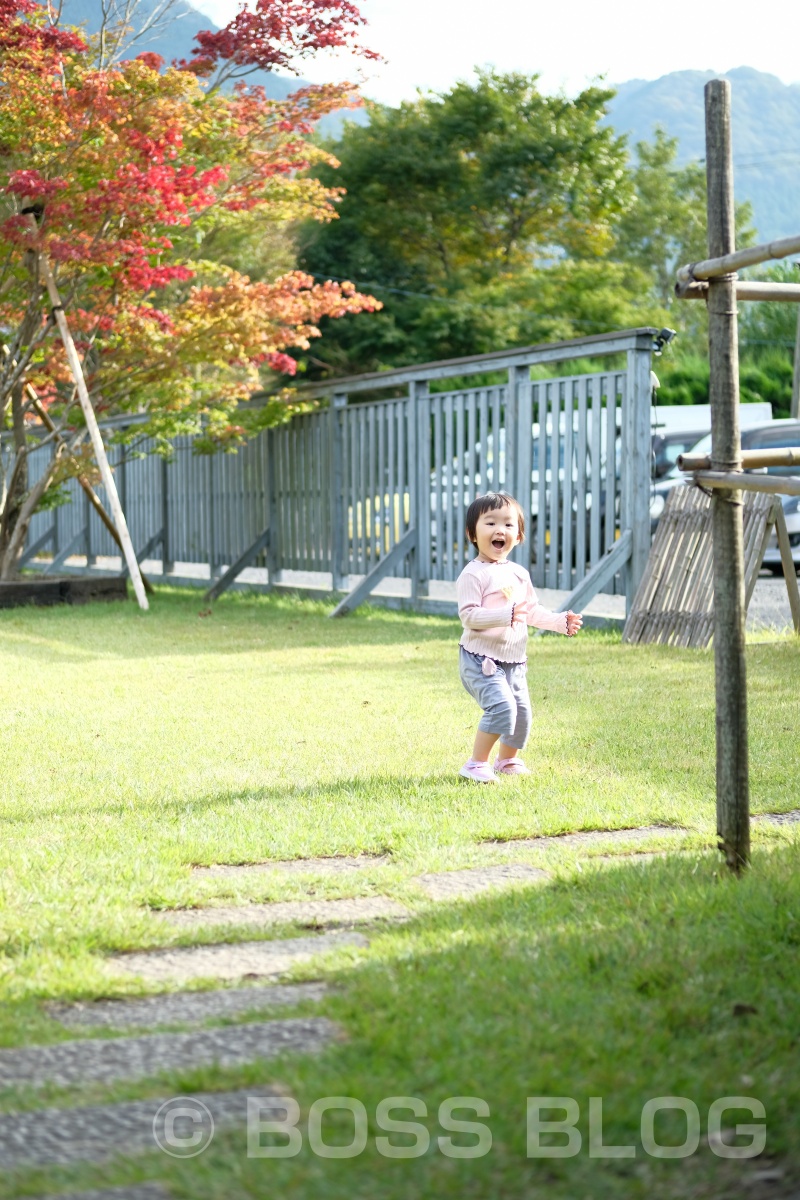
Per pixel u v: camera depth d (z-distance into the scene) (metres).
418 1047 2.26
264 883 3.54
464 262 39.97
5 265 12.28
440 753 5.45
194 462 16.81
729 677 3.51
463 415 12.03
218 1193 1.78
